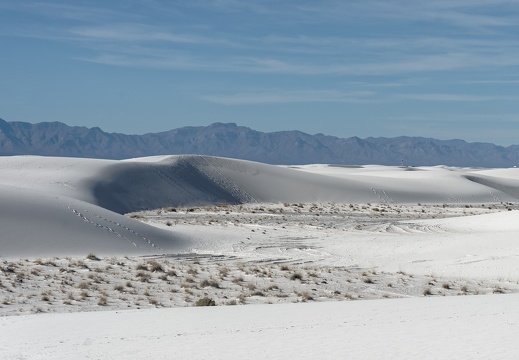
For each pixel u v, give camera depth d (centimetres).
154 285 3512
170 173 13588
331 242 5941
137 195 11875
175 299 3055
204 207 11812
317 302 2755
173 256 5091
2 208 5459
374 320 1981
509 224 6675
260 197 14075
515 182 19488
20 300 2988
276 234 6712
